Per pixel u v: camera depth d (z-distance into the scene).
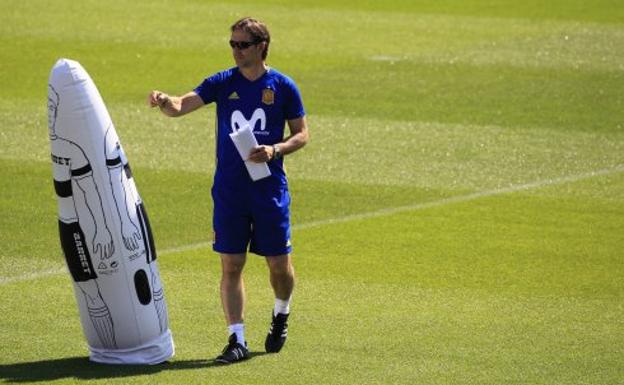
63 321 32.66
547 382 28.25
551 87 67.56
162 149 54.69
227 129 29.25
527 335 32.03
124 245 28.48
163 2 88.81
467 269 38.59
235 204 29.19
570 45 77.75
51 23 81.12
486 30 82.06
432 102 64.44
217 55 74.69
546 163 53.25
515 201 47.41
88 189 28.12
